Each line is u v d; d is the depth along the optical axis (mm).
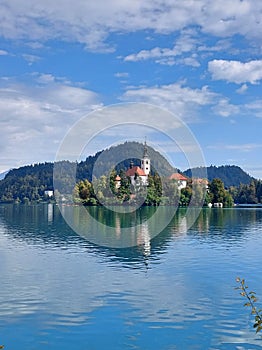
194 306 13539
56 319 12375
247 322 12055
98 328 11656
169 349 10266
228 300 14242
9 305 13734
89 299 14383
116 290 15570
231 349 10266
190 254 24062
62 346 10531
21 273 18719
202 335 11094
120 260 21984
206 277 17828
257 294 14945
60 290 15578
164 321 12180
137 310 13148
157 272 18875
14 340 10930
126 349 10289
